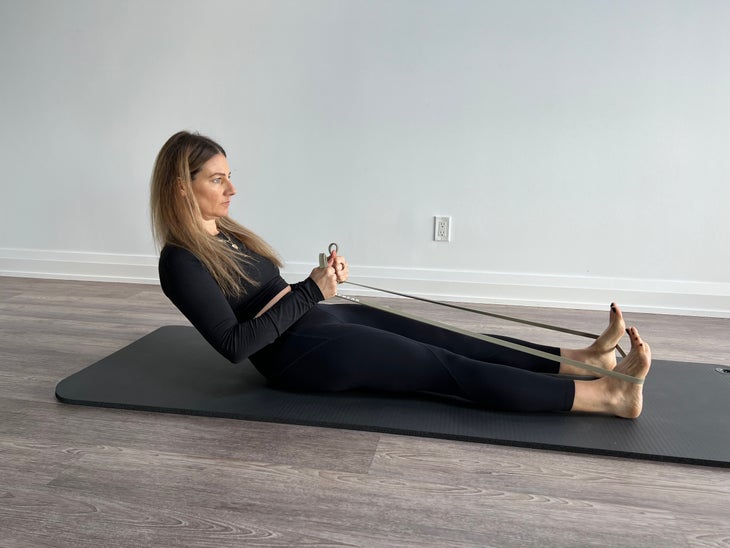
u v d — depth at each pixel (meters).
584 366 2.28
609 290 3.96
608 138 3.83
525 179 3.96
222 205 2.31
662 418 2.31
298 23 4.02
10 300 3.93
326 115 4.09
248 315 2.38
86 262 4.48
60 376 2.71
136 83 4.25
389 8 3.91
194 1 4.10
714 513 1.80
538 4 3.76
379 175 4.11
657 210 3.86
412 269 4.18
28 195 4.49
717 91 3.69
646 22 3.69
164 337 3.15
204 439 2.17
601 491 1.89
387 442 2.16
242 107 4.18
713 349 3.22
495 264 4.09
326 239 4.25
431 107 3.97
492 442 2.14
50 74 4.32
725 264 3.84
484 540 1.67
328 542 1.65
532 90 3.85
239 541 1.66
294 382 2.39
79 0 4.21
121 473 1.96
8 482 1.91
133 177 4.36
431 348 2.34
